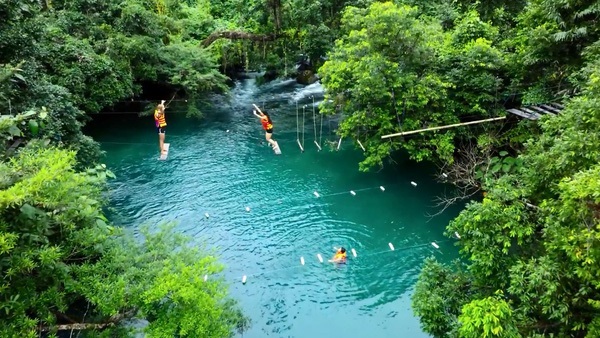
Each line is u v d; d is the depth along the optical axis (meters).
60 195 7.90
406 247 15.78
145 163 22.27
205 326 8.58
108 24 26.27
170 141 25.00
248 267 14.86
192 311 8.63
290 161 22.48
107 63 23.16
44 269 7.70
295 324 12.56
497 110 17.38
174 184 20.23
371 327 12.42
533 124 16.00
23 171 7.38
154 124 27.48
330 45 27.75
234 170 21.62
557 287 7.16
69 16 24.39
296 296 13.62
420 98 17.16
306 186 20.09
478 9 21.42
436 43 18.52
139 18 26.42
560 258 7.46
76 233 8.67
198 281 8.80
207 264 9.98
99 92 22.97
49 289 7.80
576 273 6.97
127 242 10.38
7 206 6.28
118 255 9.19
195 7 37.28
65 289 8.27
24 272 7.43
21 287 7.42
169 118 28.47
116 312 8.29
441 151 17.56
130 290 8.45
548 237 7.92
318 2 27.42
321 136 25.08
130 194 19.27
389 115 18.03
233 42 31.80
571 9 14.72
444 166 19.17
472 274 9.67
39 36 15.95
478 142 17.09
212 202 18.77
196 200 18.89
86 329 9.05
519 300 8.59
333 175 20.97
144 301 8.20
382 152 18.05
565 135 8.50
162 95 30.03
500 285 8.66
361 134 19.42
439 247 15.69
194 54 28.23
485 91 17.44
